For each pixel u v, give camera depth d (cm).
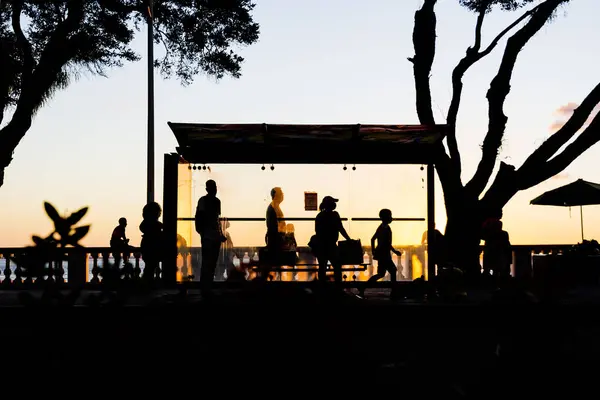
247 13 2441
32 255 209
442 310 301
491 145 2028
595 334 250
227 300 252
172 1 2430
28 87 2064
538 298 242
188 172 1489
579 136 1972
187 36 2475
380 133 1405
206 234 1358
